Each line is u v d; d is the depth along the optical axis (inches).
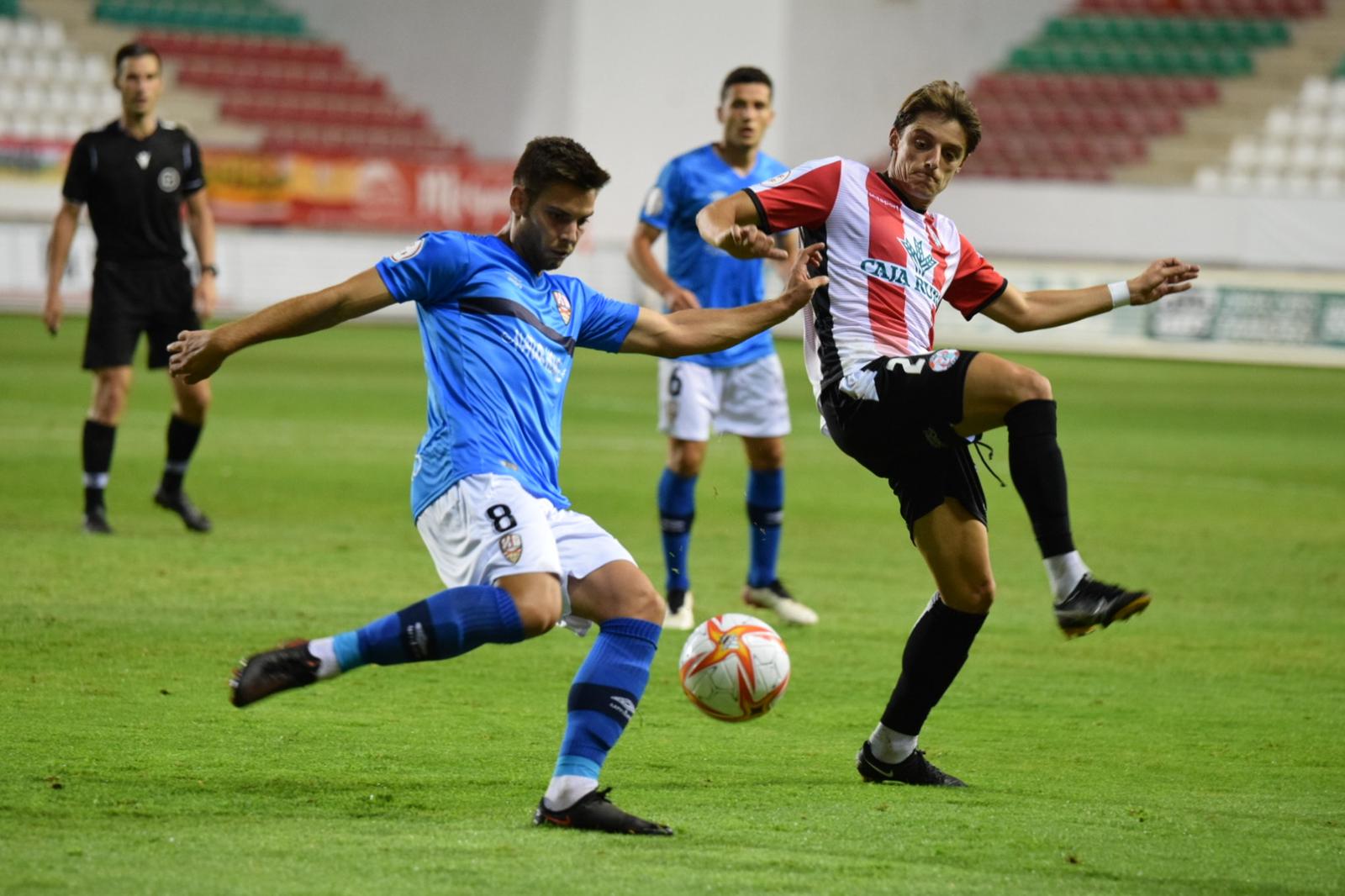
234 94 4562.0
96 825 522.6
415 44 4704.7
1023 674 892.0
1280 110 4690.0
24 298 3550.7
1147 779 654.5
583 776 532.1
